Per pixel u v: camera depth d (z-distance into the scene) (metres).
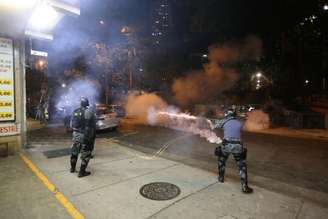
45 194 4.45
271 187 5.21
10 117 7.11
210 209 3.99
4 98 6.96
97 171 5.73
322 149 8.91
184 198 4.36
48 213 3.80
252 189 4.84
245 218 3.73
